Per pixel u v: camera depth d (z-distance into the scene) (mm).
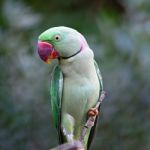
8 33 13930
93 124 7574
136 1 15094
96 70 7551
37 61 13789
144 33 14883
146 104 13305
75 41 7316
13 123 12711
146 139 12938
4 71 13094
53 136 13047
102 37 14188
